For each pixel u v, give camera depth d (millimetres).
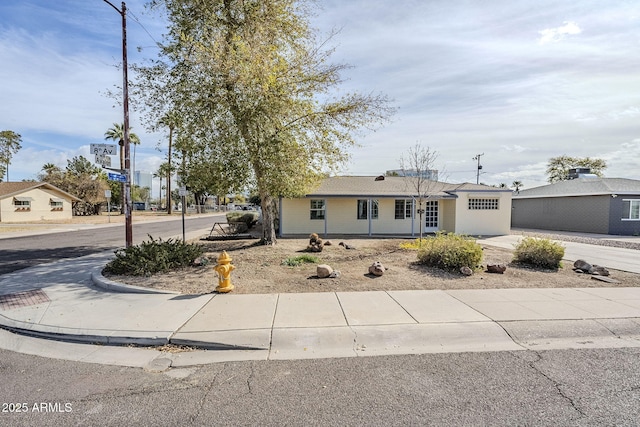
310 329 4621
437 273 8023
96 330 4645
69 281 7504
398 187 19766
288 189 11305
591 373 3598
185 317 5090
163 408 2975
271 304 5680
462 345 4348
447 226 19875
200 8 10344
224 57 9453
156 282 7047
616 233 20438
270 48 9844
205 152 10789
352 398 3125
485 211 19250
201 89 9734
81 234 19609
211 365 3832
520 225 27656
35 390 3297
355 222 19047
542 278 7648
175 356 4090
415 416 2840
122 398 3146
